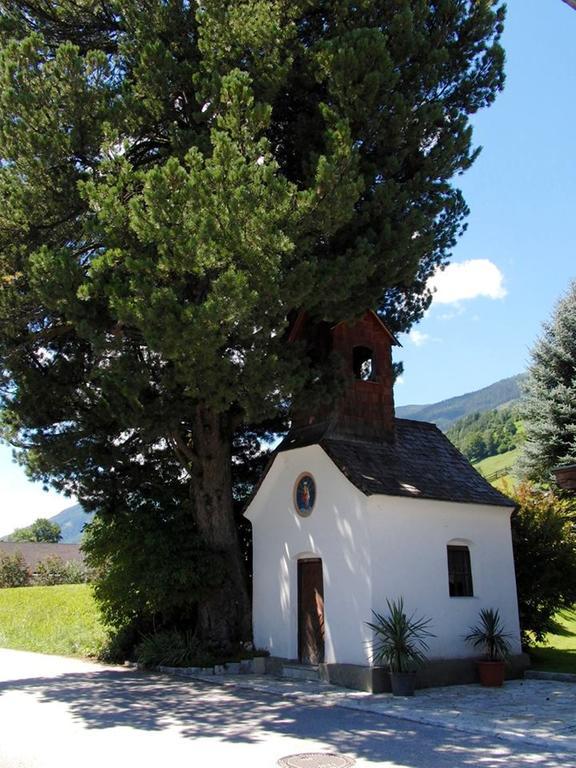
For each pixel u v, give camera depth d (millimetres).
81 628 23766
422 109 12531
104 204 10750
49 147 11312
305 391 13867
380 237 12586
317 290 12039
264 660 15578
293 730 9453
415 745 8469
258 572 16891
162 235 10211
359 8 12578
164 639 16859
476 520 15484
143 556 16016
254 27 11594
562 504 18812
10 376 15445
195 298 11648
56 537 108938
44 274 11383
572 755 7914
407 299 18641
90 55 11609
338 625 13938
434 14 13539
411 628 12828
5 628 26828
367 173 12703
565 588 16906
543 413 27906
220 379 11867
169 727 9703
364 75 11766
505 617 15234
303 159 12328
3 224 11969
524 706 11055
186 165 12203
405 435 16734
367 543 13586
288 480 16281
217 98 11484
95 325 11891
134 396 12789
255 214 10242
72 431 16328
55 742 8758
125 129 12305
